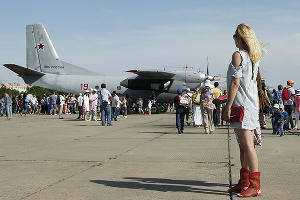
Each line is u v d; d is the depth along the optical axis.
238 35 3.90
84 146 8.40
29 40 33.88
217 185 4.31
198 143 8.88
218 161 6.07
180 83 29.70
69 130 13.41
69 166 5.70
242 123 3.80
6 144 8.94
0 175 4.98
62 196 3.82
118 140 9.72
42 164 5.89
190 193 3.92
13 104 32.66
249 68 3.83
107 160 6.28
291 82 12.87
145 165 5.75
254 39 3.86
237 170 5.24
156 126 15.43
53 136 11.09
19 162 6.11
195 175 4.91
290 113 13.02
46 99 32.06
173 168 5.47
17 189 4.15
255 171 3.78
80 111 22.02
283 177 4.66
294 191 3.91
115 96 20.00
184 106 11.74
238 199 3.64
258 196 3.74
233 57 3.84
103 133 12.05
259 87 4.22
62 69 33.53
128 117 24.22
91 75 33.47
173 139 9.92
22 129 13.97
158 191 4.02
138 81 30.36
